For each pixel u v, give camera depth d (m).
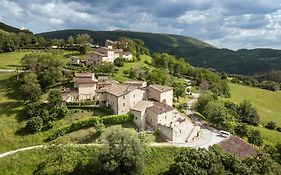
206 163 87.00
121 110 122.19
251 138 135.88
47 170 94.94
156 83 166.00
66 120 119.50
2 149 108.88
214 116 138.38
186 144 108.44
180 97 178.38
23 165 97.56
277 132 177.75
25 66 172.75
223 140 111.31
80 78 141.62
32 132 115.00
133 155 89.62
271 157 108.19
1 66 187.12
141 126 116.81
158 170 94.31
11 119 122.69
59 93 127.94
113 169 86.94
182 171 84.69
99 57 193.25
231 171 88.56
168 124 119.62
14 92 145.25
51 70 152.12
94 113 122.62
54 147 102.19
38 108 125.06
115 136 92.69
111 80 150.38
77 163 96.81
